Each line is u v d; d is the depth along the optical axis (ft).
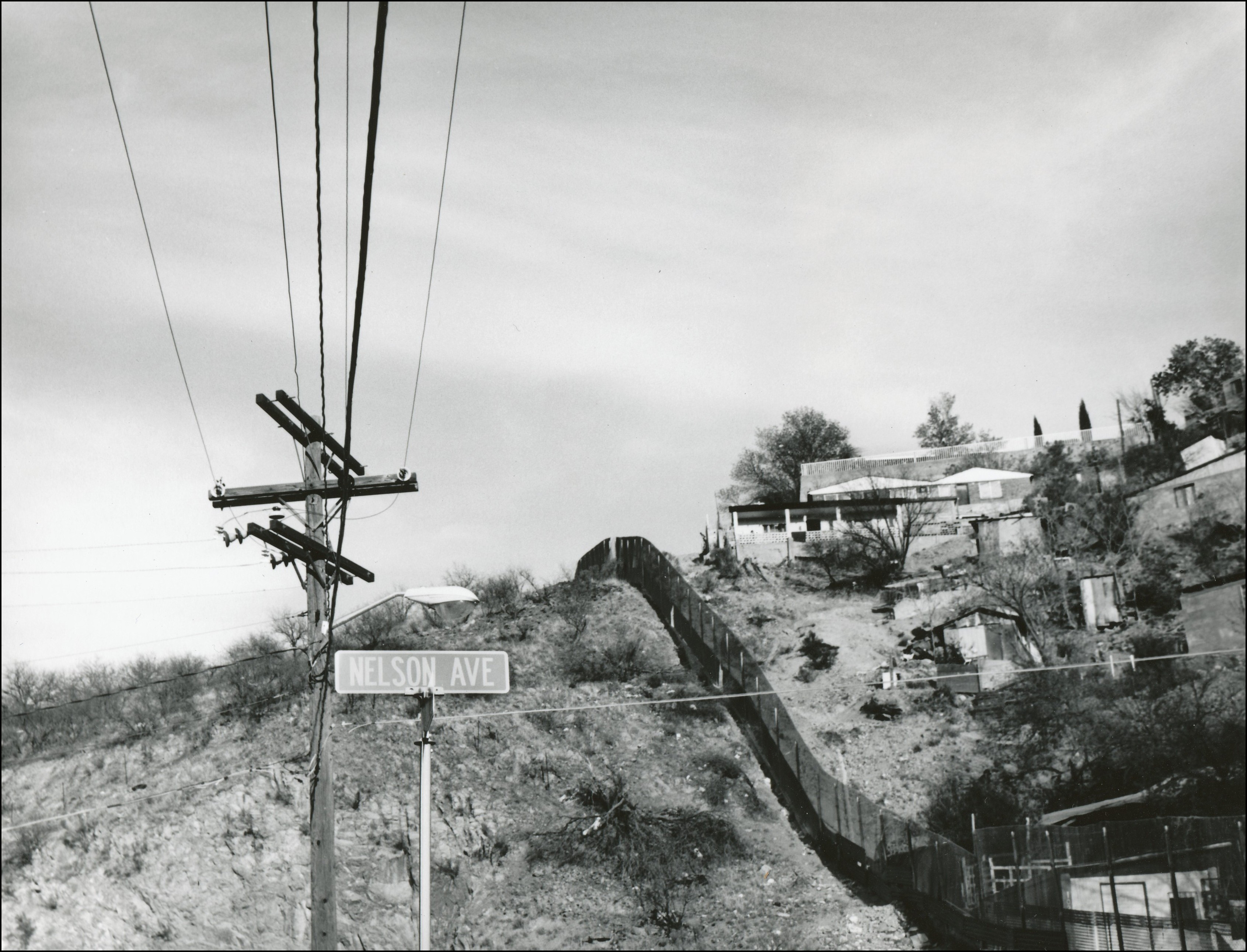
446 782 111.24
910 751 125.80
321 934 53.67
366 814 106.42
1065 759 116.78
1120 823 82.53
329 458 65.16
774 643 156.76
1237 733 109.09
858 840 103.19
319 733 57.21
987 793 113.39
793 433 252.62
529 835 105.70
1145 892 76.38
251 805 106.22
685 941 92.89
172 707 130.31
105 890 99.50
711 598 172.86
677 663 143.23
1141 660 132.57
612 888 99.55
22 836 107.34
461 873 101.60
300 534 58.95
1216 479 155.33
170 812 106.22
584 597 163.84
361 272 31.37
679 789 117.29
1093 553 161.79
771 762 120.78
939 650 147.64
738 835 108.37
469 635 153.07
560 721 126.93
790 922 94.94
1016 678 135.23
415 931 96.27
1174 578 150.51
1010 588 153.89
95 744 124.16
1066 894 80.74
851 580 173.99
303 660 131.44
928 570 170.60
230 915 96.99
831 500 186.91
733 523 190.39
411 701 123.85
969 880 87.71
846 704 138.92
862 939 90.89
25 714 133.39
